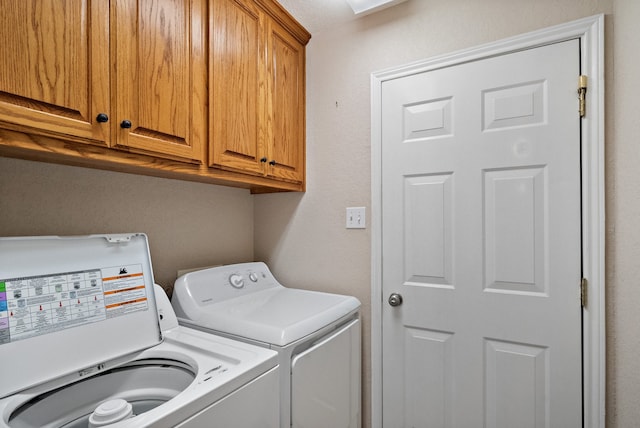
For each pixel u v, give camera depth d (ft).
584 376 3.96
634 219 3.63
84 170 3.93
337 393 4.41
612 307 3.85
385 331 5.22
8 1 2.38
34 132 2.50
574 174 4.04
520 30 4.39
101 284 3.47
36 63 2.52
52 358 2.91
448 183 4.82
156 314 3.86
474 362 4.58
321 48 5.98
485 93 4.59
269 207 6.47
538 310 4.23
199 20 3.95
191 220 5.30
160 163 3.51
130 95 3.16
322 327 4.09
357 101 5.60
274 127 5.27
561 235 4.11
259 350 3.38
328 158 5.85
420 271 4.98
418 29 5.09
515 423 4.33
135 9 3.23
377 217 5.31
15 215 3.37
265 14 5.08
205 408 2.51
